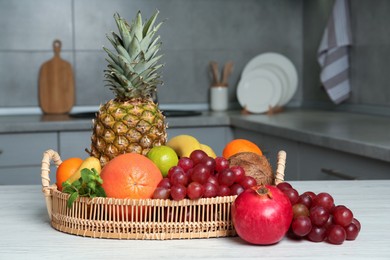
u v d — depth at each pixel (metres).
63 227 0.94
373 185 1.28
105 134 1.06
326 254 0.81
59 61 3.36
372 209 1.06
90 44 3.40
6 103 3.33
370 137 2.06
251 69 3.46
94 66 3.41
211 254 0.81
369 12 2.88
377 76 2.85
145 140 1.06
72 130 2.84
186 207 0.89
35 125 2.78
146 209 0.89
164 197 0.88
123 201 0.88
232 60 3.60
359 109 3.05
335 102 3.11
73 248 0.84
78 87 3.41
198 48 3.55
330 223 0.86
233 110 3.54
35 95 3.36
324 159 2.23
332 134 2.18
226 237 0.90
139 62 1.06
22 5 3.32
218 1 3.56
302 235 0.86
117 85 1.08
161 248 0.84
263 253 0.81
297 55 3.69
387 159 1.78
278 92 3.31
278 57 3.41
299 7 3.67
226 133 3.07
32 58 3.35
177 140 1.12
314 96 3.56
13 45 3.32
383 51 2.79
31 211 1.09
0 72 3.31
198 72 3.56
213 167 0.95
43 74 3.35
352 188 1.25
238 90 3.31
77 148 2.85
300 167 2.43
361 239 0.88
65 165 1.01
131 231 0.89
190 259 0.79
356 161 2.02
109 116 1.06
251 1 3.61
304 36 3.65
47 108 3.35
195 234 0.89
